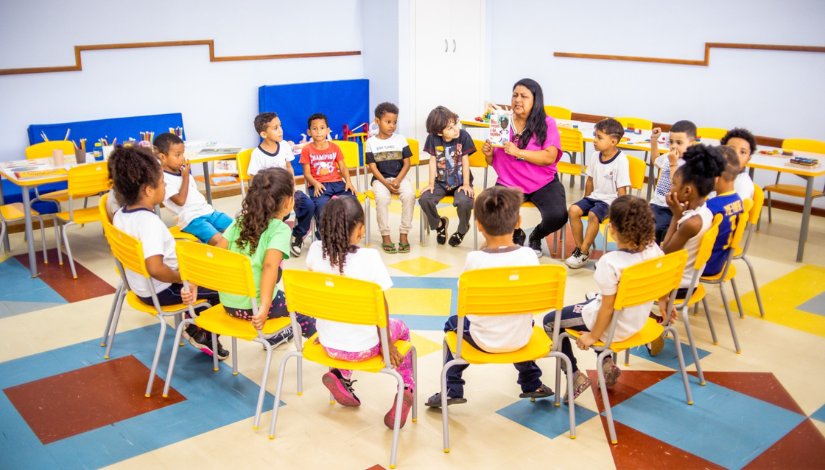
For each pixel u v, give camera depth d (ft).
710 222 9.67
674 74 20.53
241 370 10.31
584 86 23.04
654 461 7.98
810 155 15.88
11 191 17.04
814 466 7.89
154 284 9.34
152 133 17.35
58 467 7.97
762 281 13.62
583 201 14.42
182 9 19.89
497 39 25.38
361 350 7.88
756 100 18.84
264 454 8.16
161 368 10.41
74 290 13.46
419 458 8.05
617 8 21.47
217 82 21.08
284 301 9.16
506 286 7.48
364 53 24.20
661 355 10.68
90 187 14.01
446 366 8.00
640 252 8.18
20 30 17.34
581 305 8.73
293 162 22.38
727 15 18.95
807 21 17.40
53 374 10.21
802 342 11.05
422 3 22.93
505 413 9.07
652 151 16.92
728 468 7.86
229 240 9.27
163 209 19.48
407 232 15.67
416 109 23.94
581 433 8.57
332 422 8.87
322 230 7.89
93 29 18.47
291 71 22.61
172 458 8.11
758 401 9.32
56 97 18.24
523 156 14.46
